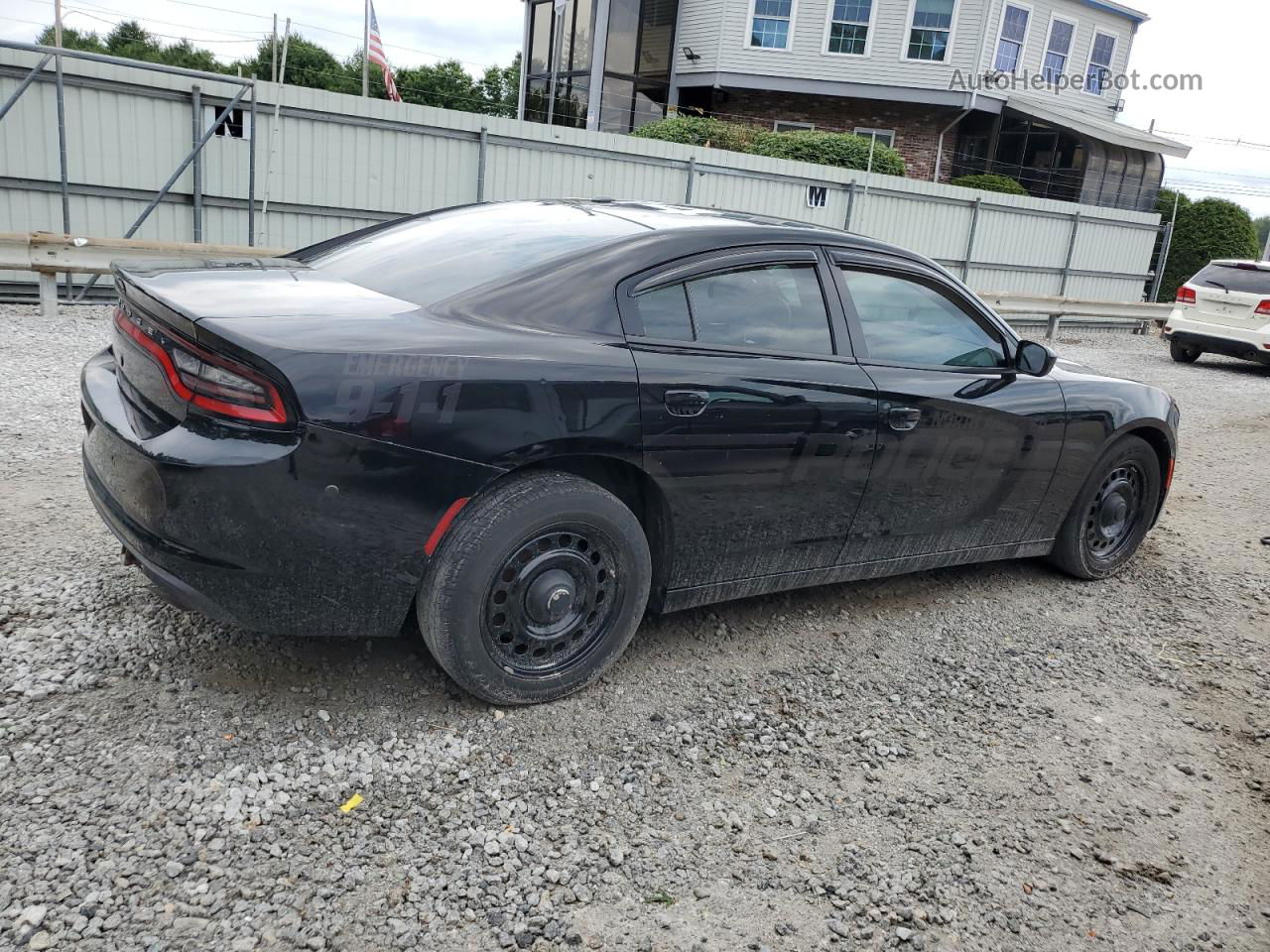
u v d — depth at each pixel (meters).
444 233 3.51
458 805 2.54
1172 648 4.13
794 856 2.52
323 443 2.46
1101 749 3.24
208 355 2.49
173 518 2.52
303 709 2.86
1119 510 4.74
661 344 3.03
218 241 11.38
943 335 3.85
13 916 2.01
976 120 25.70
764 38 24.67
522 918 2.19
